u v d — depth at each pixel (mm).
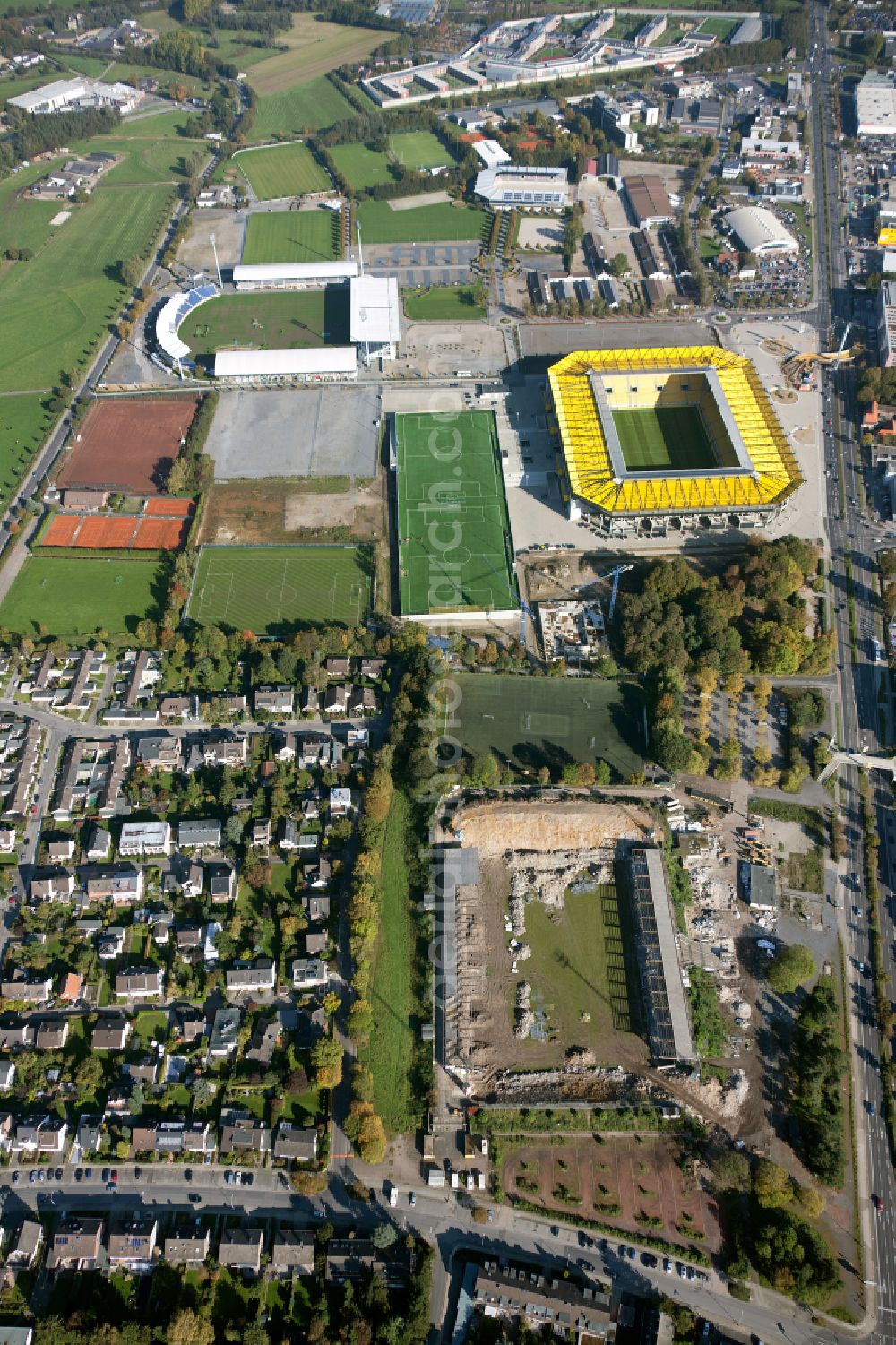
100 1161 195625
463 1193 191750
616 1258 184250
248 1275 181000
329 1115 199875
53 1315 171000
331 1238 182875
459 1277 181375
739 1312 178500
